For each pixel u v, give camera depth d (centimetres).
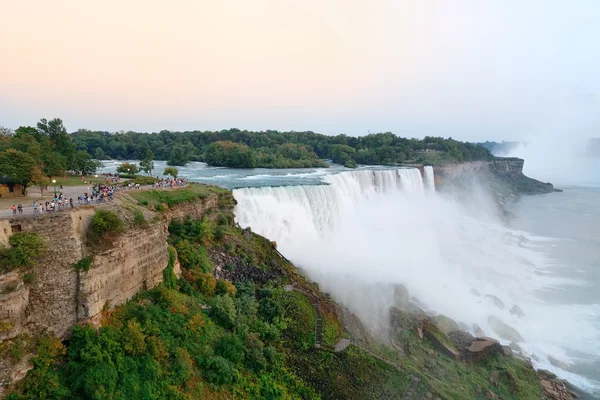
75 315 2394
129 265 2830
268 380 3091
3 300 2014
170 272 3434
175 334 2875
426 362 3941
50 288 2277
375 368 3522
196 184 5672
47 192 3938
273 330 3547
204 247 4288
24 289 2131
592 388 4088
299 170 11119
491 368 4138
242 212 5472
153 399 2400
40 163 4519
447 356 4156
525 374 4125
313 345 3588
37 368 2144
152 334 2727
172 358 2709
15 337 2073
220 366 2867
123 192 3984
